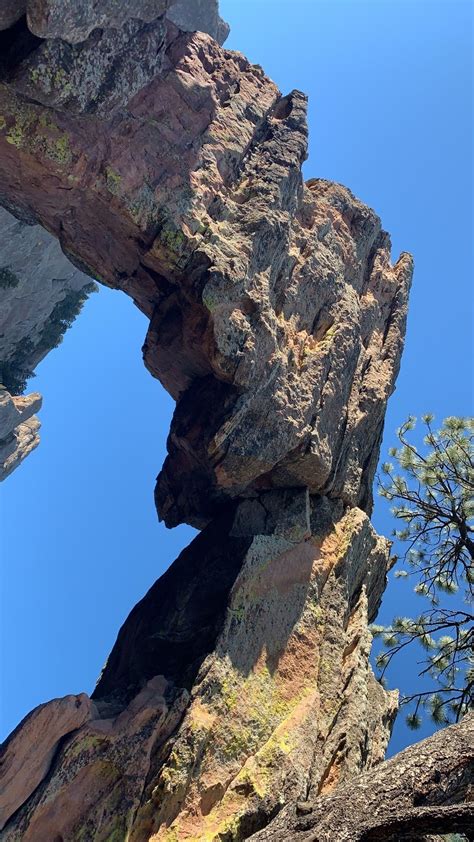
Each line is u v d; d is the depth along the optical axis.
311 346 22.77
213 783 16.03
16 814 14.42
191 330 19.53
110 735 15.80
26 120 15.80
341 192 26.06
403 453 25.38
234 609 18.94
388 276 27.70
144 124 17.98
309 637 20.17
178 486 23.03
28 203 18.98
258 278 20.22
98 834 14.79
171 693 17.20
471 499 24.86
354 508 23.72
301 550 21.28
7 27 14.20
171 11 47.09
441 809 11.30
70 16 13.42
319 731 18.42
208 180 19.67
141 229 18.16
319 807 12.44
